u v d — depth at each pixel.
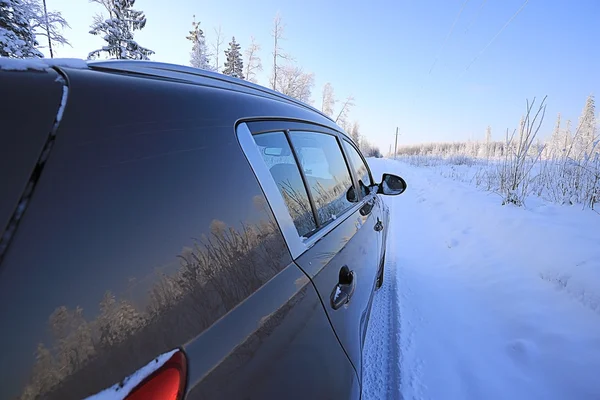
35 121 0.63
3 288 0.51
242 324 0.81
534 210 5.89
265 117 1.33
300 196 1.43
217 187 0.92
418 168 25.89
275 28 36.78
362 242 2.07
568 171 7.39
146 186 0.74
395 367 2.32
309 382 1.00
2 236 0.53
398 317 2.99
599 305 2.76
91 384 0.54
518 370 2.32
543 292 3.21
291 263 1.13
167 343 0.65
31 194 0.58
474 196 8.04
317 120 2.03
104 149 0.70
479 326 2.88
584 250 3.72
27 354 0.50
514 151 7.51
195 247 0.79
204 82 1.17
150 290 0.67
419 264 4.42
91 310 0.58
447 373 2.28
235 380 0.74
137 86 0.86
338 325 1.31
